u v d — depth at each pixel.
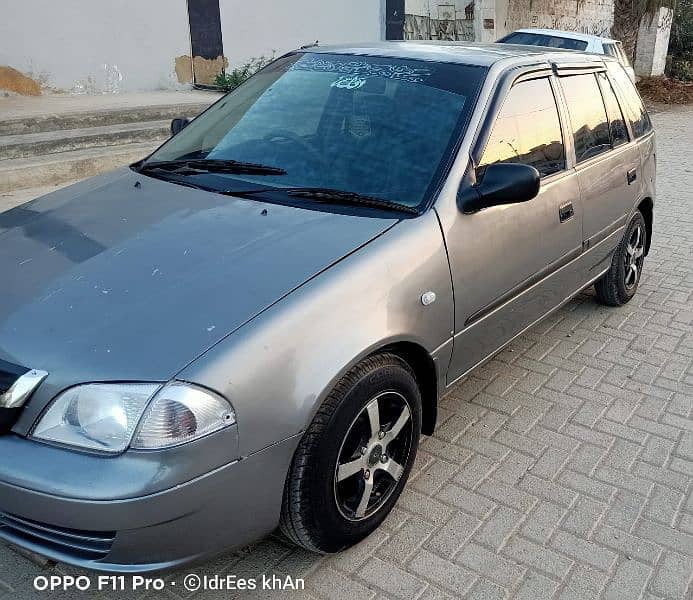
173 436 2.00
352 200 2.87
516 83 3.43
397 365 2.63
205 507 2.09
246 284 2.33
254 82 3.80
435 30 14.62
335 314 2.35
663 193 8.67
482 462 3.27
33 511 2.02
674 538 2.82
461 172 2.96
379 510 2.70
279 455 2.21
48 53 9.09
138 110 8.58
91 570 2.07
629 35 18.08
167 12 10.05
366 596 2.48
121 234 2.69
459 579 2.57
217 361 2.08
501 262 3.16
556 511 2.95
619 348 4.48
